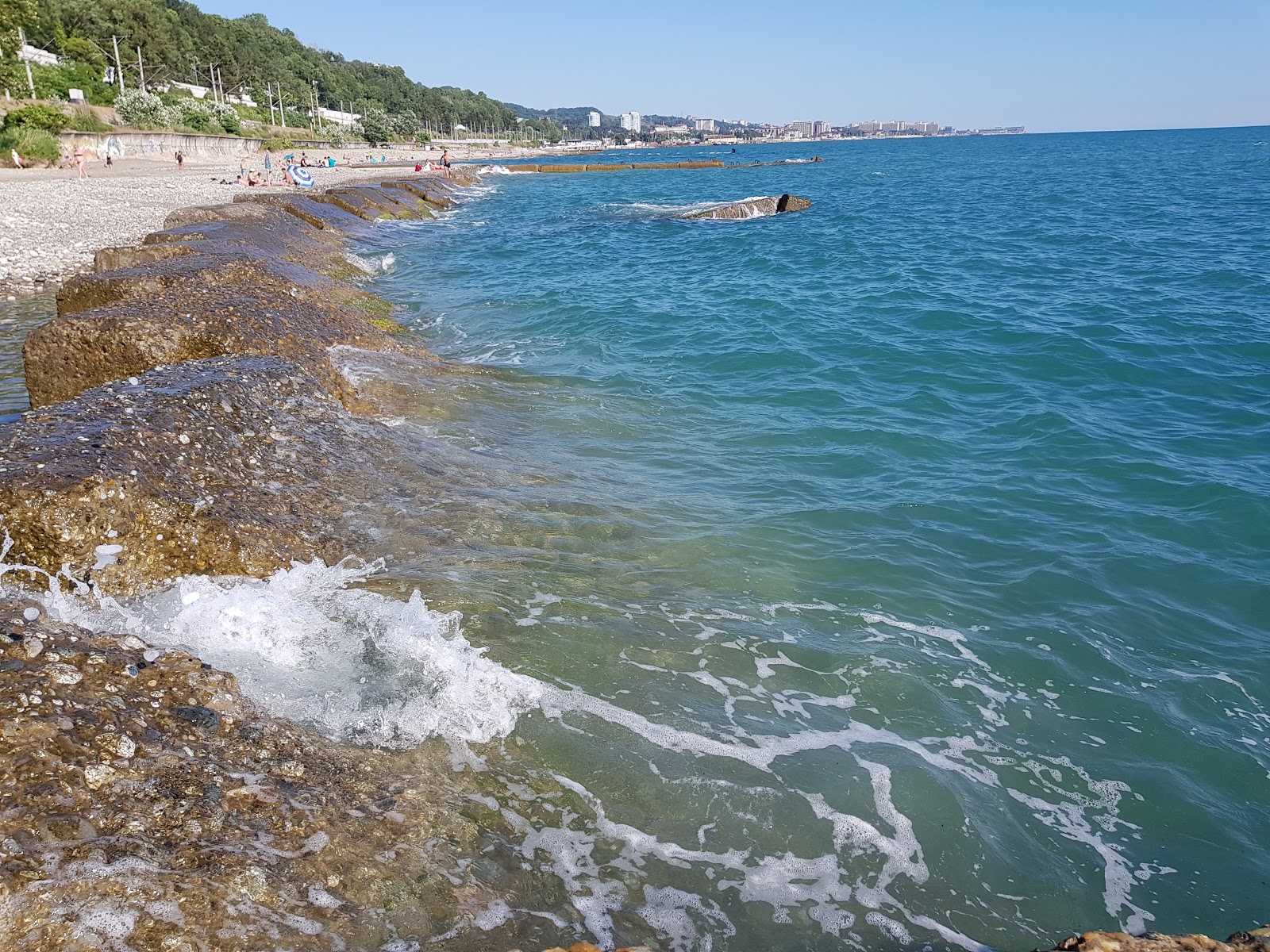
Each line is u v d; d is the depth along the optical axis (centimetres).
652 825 429
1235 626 636
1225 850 438
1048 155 11562
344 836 384
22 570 554
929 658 587
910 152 15862
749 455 988
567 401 1159
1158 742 514
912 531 784
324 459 794
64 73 7538
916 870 414
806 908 388
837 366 1368
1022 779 480
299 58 16175
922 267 2358
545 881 386
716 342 1537
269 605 567
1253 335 1452
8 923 299
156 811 366
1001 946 377
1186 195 4519
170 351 973
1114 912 399
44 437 643
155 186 4038
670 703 523
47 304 1673
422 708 491
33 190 3422
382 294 1983
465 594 617
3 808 340
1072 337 1472
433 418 1020
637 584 666
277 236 2112
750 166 9688
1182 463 933
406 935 342
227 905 331
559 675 539
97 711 407
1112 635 621
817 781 467
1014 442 1020
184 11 13175
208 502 640
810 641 602
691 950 361
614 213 4288
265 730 445
